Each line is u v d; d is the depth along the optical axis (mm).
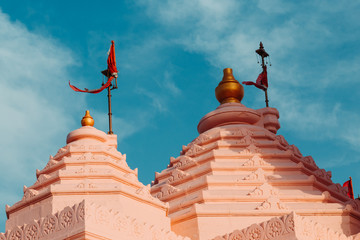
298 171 50156
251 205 44062
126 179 43469
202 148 52344
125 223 36438
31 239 36938
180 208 45594
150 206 41812
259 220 43031
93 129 48469
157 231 38000
